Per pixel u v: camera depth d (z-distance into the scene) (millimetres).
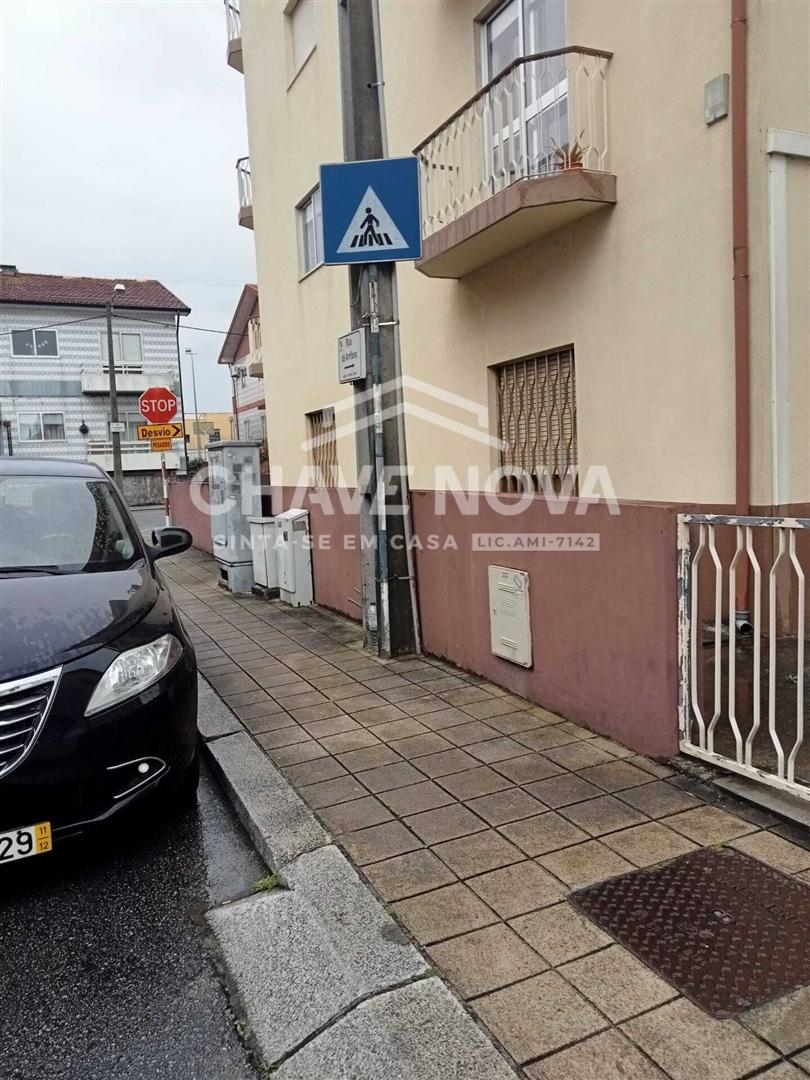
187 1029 2320
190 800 3811
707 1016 2117
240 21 12203
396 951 2473
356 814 3432
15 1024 2369
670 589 3541
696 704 3484
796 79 4641
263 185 11867
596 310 5809
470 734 4262
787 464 4840
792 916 2518
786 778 3064
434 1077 1975
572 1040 2064
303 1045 2176
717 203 4781
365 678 5492
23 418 31078
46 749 2932
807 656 4586
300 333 10914
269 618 8023
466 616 5375
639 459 5555
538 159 6035
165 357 33156
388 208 5414
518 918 2607
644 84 5207
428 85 7551
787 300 4723
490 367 7180
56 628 3211
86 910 2977
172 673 3439
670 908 2598
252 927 2740
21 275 32469
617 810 3281
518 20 6434
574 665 4270
